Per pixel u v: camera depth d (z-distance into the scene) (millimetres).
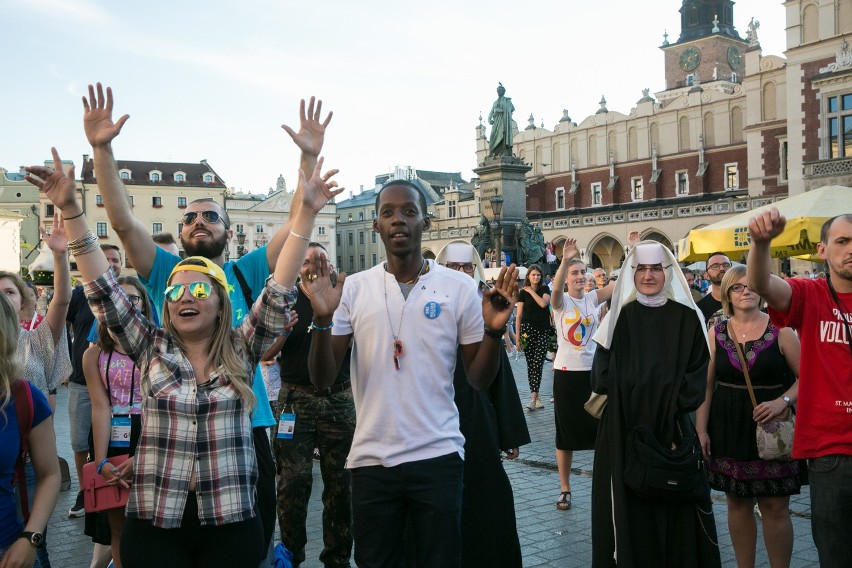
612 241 57562
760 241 3668
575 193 65375
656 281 4656
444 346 3580
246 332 3385
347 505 5184
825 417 3742
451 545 3436
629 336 4723
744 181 55594
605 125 63594
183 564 3113
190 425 3119
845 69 38156
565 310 7066
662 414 4508
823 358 3785
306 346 5172
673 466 4250
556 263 30641
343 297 3678
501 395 4926
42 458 3297
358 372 3621
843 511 3701
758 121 49875
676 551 4441
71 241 3254
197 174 81500
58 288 5359
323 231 91750
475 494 4586
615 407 4602
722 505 6895
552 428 10859
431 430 3498
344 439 5160
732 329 4973
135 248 4098
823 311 3822
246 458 3201
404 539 3846
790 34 40969
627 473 4406
